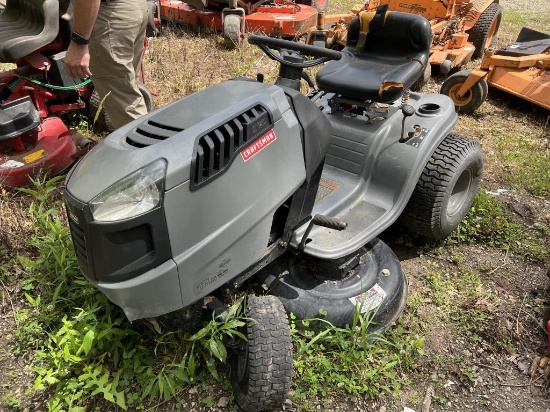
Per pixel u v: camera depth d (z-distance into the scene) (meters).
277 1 7.32
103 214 1.74
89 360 2.34
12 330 2.62
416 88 5.48
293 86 2.32
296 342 2.49
